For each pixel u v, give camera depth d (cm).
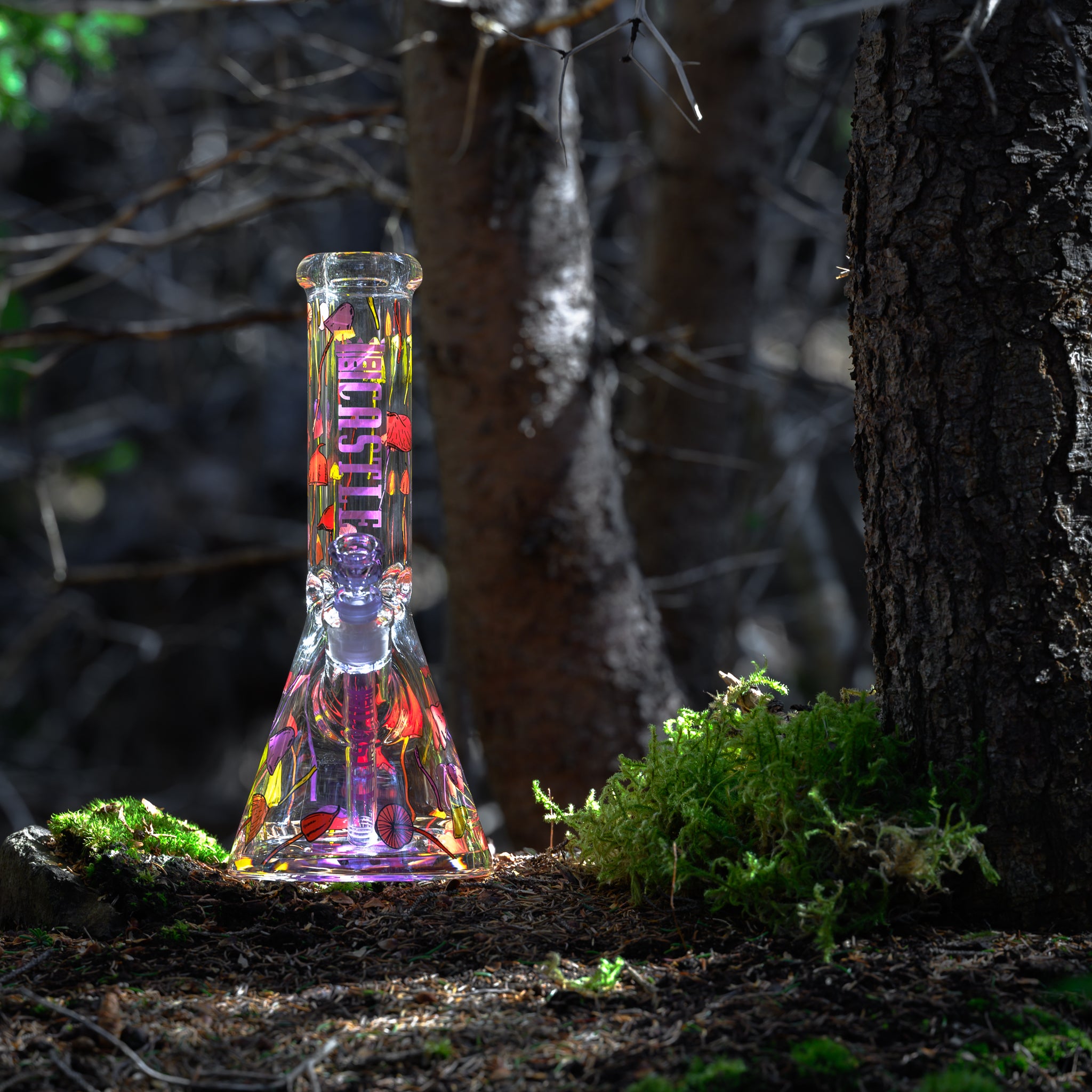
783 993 148
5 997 150
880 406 157
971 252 154
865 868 154
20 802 345
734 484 299
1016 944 151
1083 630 153
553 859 167
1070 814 153
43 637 389
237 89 377
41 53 246
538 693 195
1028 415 153
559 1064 144
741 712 163
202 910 158
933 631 155
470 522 196
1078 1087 142
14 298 327
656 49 302
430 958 153
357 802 160
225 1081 143
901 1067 143
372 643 160
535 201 193
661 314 269
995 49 154
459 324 194
